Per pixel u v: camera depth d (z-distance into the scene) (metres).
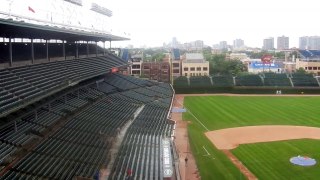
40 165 30.44
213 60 176.12
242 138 51.19
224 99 90.94
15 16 38.34
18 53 52.34
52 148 34.59
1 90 34.75
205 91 102.50
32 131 36.75
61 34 50.91
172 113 70.25
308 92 100.88
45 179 28.27
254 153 43.69
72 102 53.00
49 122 40.97
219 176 36.16
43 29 39.66
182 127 57.66
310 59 164.88
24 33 45.16
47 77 46.12
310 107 77.12
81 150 36.03
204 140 50.28
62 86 44.47
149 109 62.56
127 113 56.56
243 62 184.00
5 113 29.69
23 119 38.84
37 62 52.41
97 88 70.56
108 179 30.34
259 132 54.62
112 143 40.16
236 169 38.09
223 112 71.88
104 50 90.00
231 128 57.69
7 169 28.22
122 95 71.12
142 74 131.50
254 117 66.38
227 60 181.25
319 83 102.50
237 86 102.06
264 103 83.62
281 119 64.44
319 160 40.16
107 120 49.53
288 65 169.75
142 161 35.19
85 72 59.16
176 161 39.16
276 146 46.38
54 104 48.59
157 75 131.50
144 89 83.69
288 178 35.12
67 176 29.52
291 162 39.47
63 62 59.03
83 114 49.09
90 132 42.25
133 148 39.00
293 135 52.25
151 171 32.66
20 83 39.22
